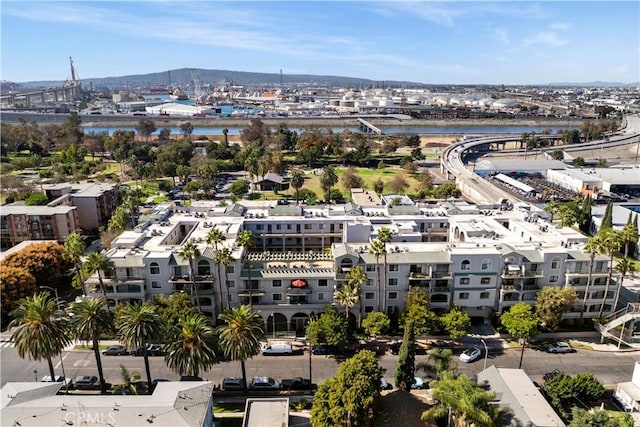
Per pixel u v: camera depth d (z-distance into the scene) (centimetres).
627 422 6756
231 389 8581
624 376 9075
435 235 13862
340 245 10888
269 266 10850
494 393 6394
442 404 6694
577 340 10331
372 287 10500
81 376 8738
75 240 10488
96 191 17512
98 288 10288
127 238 11762
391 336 10344
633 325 10031
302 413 7831
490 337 10344
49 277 11925
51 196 17288
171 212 14638
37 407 6569
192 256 10156
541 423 6788
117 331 9000
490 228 12712
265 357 9688
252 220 13625
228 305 10556
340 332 9306
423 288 10425
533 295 10550
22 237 15062
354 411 6712
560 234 12019
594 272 10588
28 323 7600
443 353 7819
